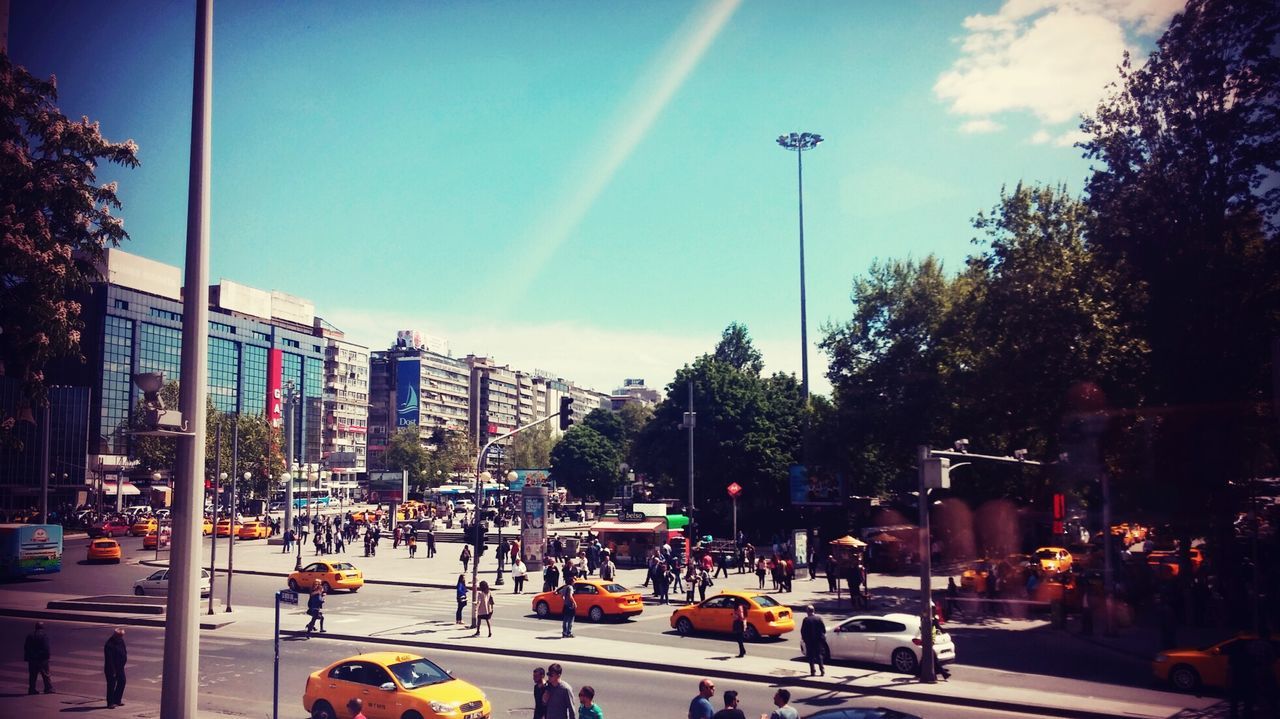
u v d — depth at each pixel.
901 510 68.44
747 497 71.31
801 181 71.56
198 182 11.43
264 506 109.19
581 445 127.00
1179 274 33.72
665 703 20.80
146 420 10.78
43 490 67.06
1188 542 34.16
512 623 33.91
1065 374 35.59
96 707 20.31
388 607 38.94
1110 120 36.91
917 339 51.38
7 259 27.11
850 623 25.44
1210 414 33.19
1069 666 25.33
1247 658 18.61
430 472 147.88
